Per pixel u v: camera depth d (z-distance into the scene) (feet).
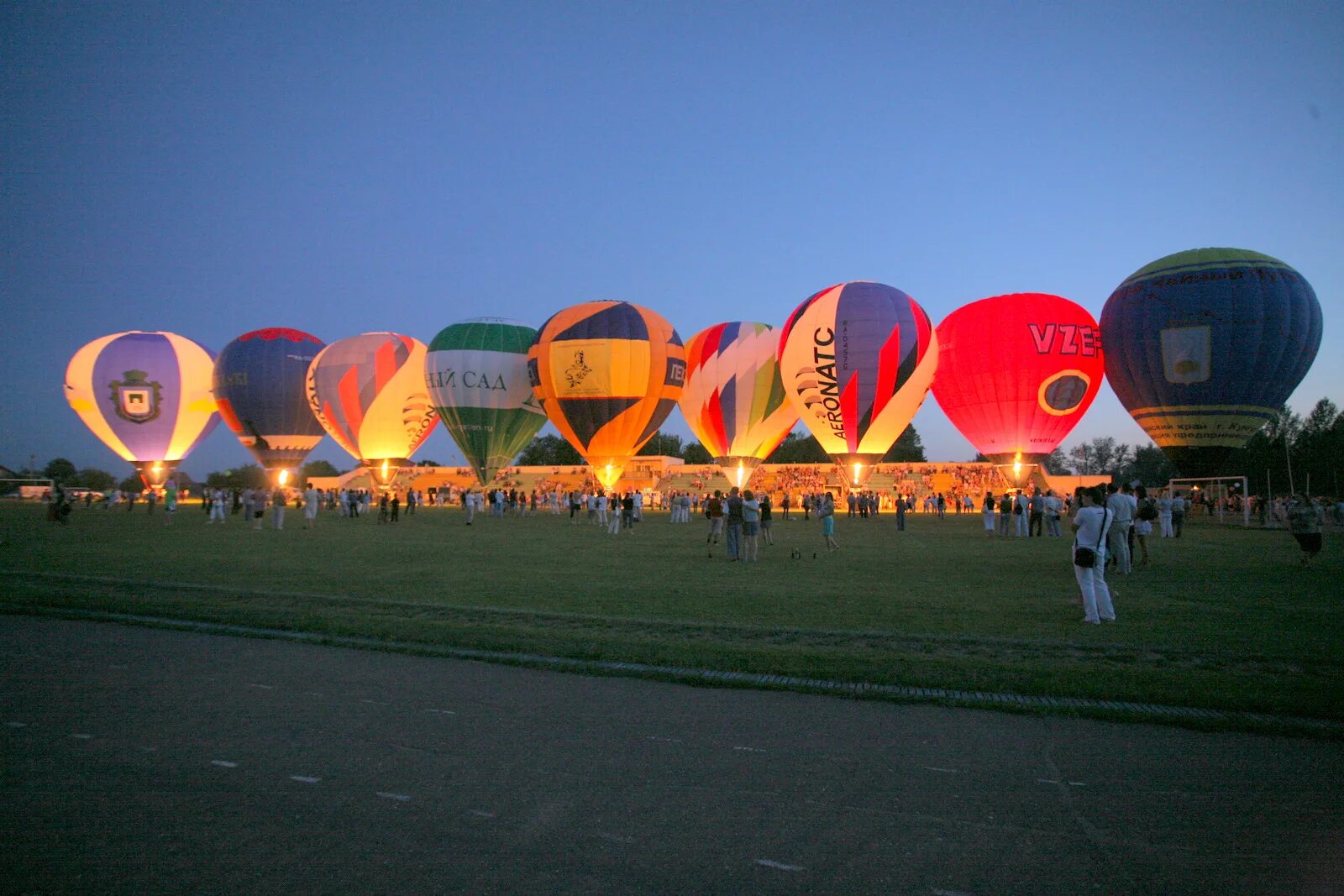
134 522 102.73
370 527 97.14
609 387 120.16
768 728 16.98
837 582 41.65
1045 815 12.71
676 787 13.85
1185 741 16.20
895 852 11.47
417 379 148.25
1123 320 107.14
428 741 16.10
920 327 114.62
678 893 10.34
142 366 160.56
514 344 138.00
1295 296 98.63
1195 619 30.17
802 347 117.19
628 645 23.95
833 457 122.31
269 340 156.46
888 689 19.53
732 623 28.66
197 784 13.91
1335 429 202.90
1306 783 14.05
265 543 67.46
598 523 105.19
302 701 18.79
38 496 228.22
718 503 61.87
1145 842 11.80
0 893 10.26
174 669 21.66
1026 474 115.24
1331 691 18.76
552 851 11.48
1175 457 106.63
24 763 14.84
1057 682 19.67
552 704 18.70
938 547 66.80
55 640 25.20
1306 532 49.52
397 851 11.51
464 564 50.03
